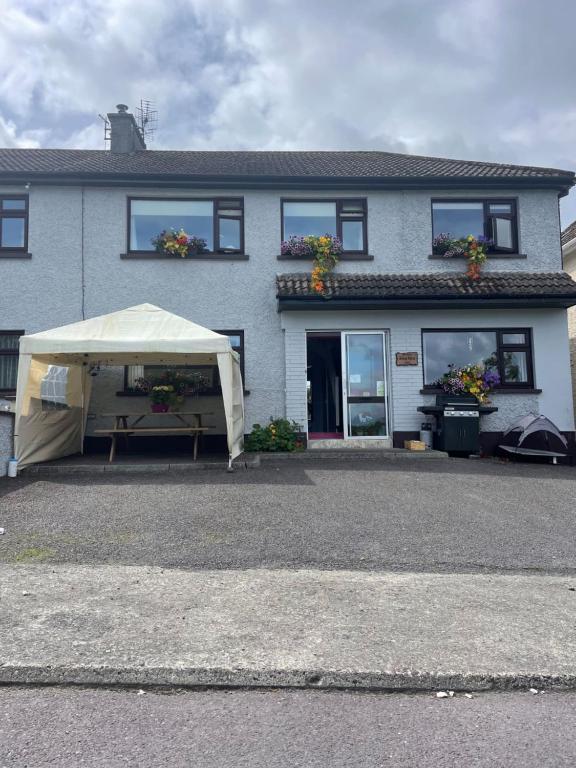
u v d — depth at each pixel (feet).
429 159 51.26
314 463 33.37
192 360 36.42
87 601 14.30
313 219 42.27
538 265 42.29
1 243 40.22
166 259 40.42
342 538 19.70
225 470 30.60
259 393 39.91
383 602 14.48
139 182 40.40
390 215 42.22
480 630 12.93
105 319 30.86
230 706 10.28
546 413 39.91
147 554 18.06
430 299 38.50
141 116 62.28
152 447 39.42
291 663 11.26
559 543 19.57
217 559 17.69
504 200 42.93
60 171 39.88
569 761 8.77
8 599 14.38
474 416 37.11
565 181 42.11
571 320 51.01
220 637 12.39
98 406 39.27
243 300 40.55
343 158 51.52
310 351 41.24
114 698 10.52
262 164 46.83
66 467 29.84
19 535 19.65
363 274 41.32
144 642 12.09
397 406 39.70
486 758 8.82
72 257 40.04
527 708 10.30
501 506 23.95
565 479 29.63
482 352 40.83
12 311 39.40
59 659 11.31
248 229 41.29
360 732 9.50
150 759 8.72
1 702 10.37
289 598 14.67
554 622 13.43
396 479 28.50
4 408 30.94
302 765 8.60
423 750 9.02
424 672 11.00
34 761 8.65
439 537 19.98
